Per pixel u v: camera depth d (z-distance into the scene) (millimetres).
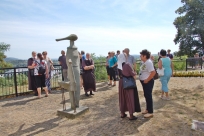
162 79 6445
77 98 5387
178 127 4125
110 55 9594
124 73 4508
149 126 4188
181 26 30188
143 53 4566
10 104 6457
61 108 5789
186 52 31391
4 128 4352
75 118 4902
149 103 4684
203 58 17438
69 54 5191
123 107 4695
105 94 7660
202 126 4070
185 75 12281
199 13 28656
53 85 9391
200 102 6102
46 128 4305
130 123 4402
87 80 7344
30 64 7203
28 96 7680
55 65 9211
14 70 7672
